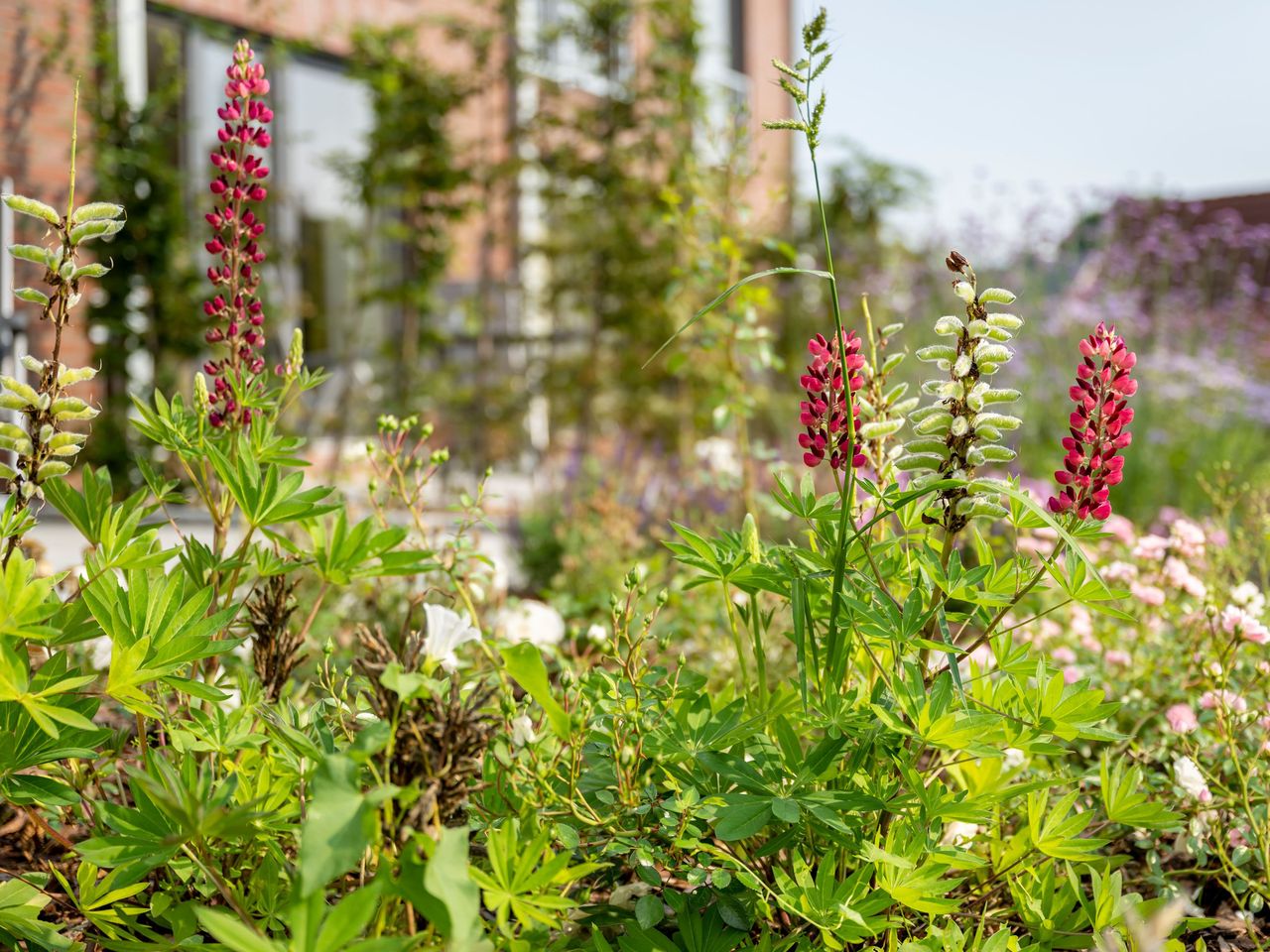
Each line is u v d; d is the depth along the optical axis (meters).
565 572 4.79
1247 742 2.30
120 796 1.94
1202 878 2.18
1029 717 1.68
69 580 2.72
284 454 1.83
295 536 3.23
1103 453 1.60
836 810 1.57
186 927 1.54
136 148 7.14
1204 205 13.00
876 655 1.88
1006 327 1.61
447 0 10.47
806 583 1.73
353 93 9.88
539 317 9.59
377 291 8.38
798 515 1.76
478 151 10.21
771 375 8.30
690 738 1.68
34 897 1.57
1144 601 2.63
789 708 1.76
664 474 6.35
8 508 1.55
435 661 1.29
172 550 1.61
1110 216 9.30
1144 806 1.75
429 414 8.62
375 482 2.22
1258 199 12.71
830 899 1.53
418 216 8.71
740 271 3.86
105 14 7.16
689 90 8.24
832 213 10.47
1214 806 1.99
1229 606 2.20
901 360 1.88
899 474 2.29
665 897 1.61
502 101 10.53
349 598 3.41
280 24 8.95
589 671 1.83
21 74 6.68
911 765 1.66
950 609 1.76
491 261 10.23
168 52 7.66
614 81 8.67
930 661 1.83
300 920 1.12
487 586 3.03
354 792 1.16
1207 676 2.34
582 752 1.73
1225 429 7.47
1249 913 1.91
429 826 1.18
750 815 1.52
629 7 8.48
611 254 8.53
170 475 3.26
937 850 1.60
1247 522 3.28
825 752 1.62
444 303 9.09
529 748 1.56
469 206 8.69
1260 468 5.51
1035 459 6.43
